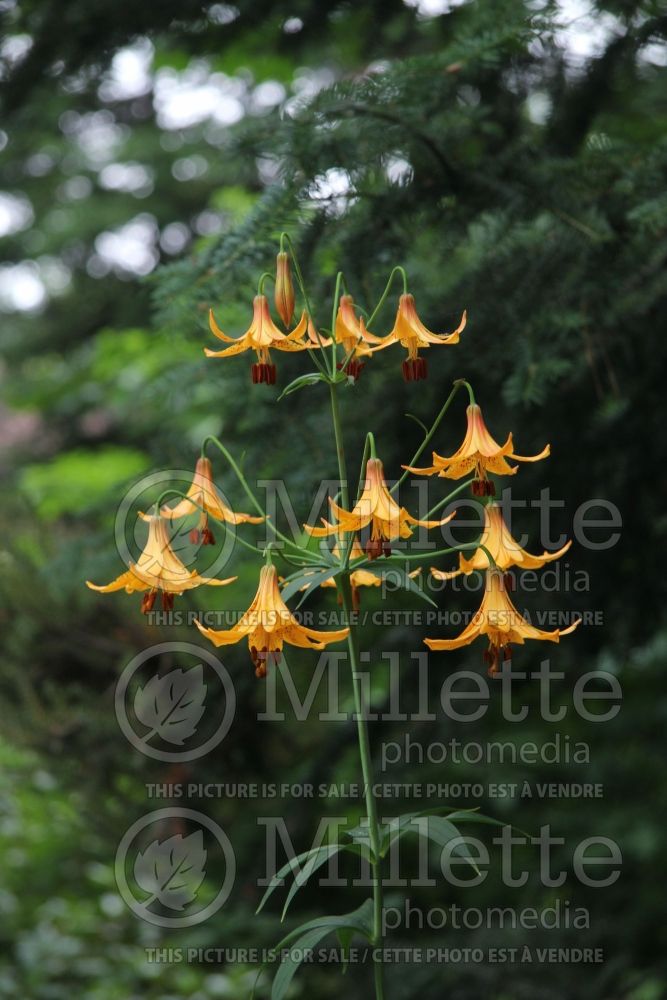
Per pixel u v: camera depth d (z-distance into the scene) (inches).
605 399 116.9
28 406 322.0
